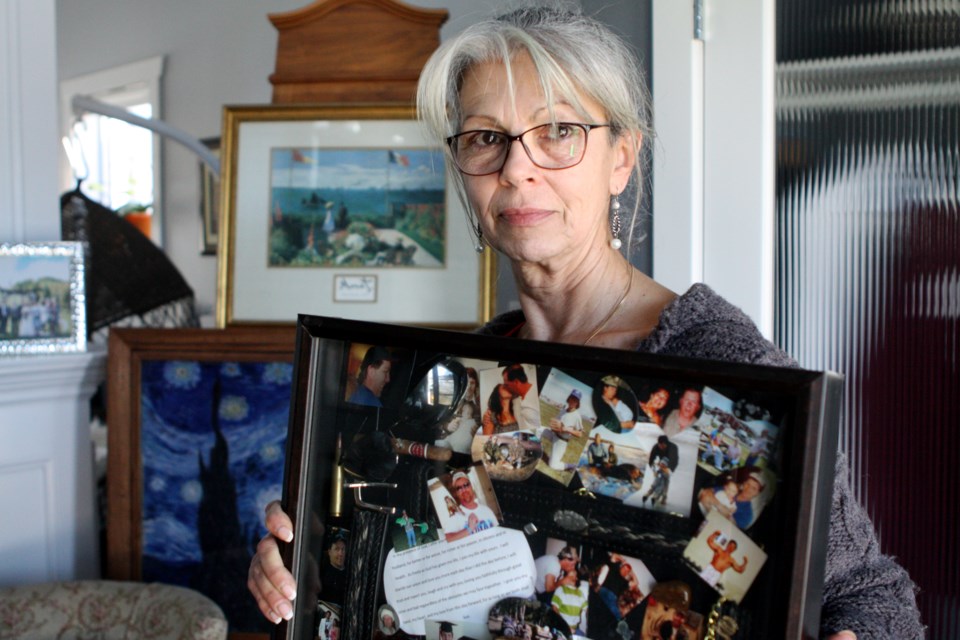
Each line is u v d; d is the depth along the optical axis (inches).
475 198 34.4
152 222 167.0
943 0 61.7
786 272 67.7
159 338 73.4
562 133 32.7
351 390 31.2
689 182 69.6
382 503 30.5
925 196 63.2
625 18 71.6
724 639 24.7
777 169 67.6
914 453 64.1
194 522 73.6
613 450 26.8
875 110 64.4
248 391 72.6
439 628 29.3
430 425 29.8
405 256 72.1
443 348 29.3
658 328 31.3
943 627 63.2
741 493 24.8
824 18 65.4
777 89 67.2
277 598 31.3
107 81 174.1
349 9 73.4
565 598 27.3
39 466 75.1
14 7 75.7
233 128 74.2
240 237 74.2
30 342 73.9
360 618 30.7
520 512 28.2
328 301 72.8
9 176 76.0
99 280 89.0
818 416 23.3
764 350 29.3
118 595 63.3
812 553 23.6
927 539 63.7
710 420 25.4
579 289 35.7
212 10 150.3
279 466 72.3
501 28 33.1
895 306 64.6
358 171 72.8
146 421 74.2
